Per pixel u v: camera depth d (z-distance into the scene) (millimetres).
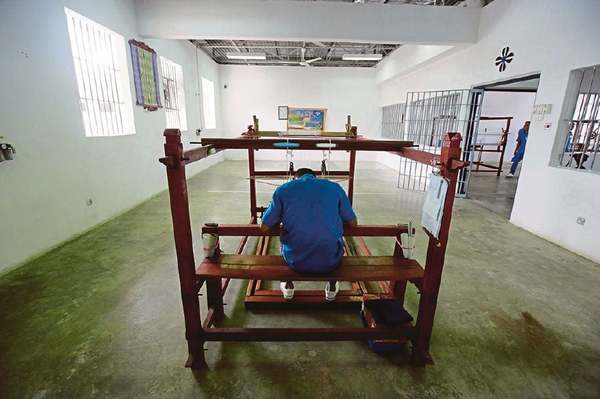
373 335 1648
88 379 1532
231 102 10023
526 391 1507
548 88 3473
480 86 4941
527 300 2281
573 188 3133
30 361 1634
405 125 8125
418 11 4660
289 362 1672
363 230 1919
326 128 10359
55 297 2217
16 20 2553
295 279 1571
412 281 1621
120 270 2623
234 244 3273
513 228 3869
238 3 4531
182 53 6609
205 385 1513
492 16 4434
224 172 7867
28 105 2676
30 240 2729
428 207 1548
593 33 2930
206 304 2197
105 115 3986
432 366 1658
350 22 4668
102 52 3906
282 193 1625
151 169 5168
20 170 2605
